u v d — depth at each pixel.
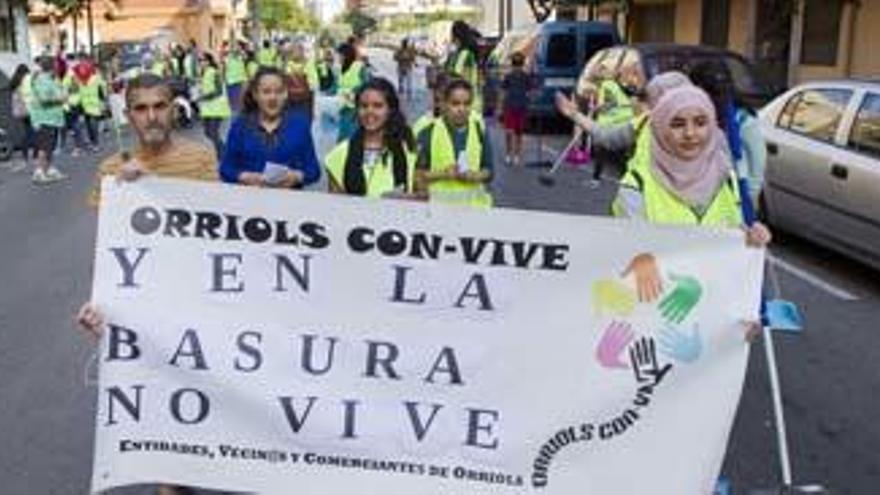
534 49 23.44
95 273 4.07
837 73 23.02
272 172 5.77
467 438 4.04
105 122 25.53
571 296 3.98
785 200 10.20
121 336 4.07
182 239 4.05
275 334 4.05
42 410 6.36
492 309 4.00
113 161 4.66
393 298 4.02
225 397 4.07
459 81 6.88
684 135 4.22
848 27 22.48
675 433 3.99
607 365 3.98
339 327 4.04
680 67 16.00
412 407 4.04
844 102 9.62
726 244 3.92
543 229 3.93
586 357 3.99
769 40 24.81
